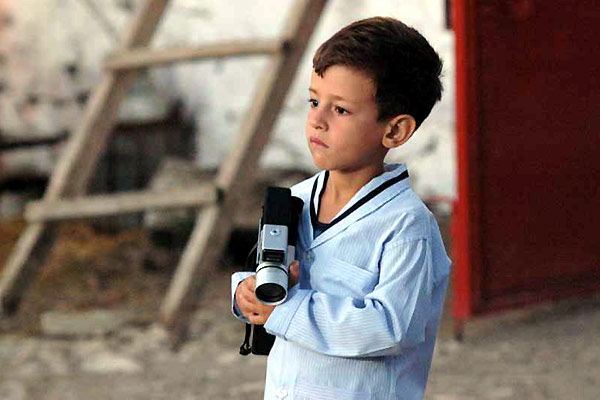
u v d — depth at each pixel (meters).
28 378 8.85
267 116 9.73
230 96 14.55
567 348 9.04
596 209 10.05
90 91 14.86
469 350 9.11
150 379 8.68
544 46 9.49
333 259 3.73
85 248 13.20
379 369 3.68
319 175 3.97
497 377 8.28
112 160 14.73
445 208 13.50
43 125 14.99
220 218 9.52
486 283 9.32
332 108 3.65
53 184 10.94
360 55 3.56
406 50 3.63
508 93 9.30
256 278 3.60
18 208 14.86
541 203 9.65
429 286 3.66
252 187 13.39
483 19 9.04
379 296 3.59
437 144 13.57
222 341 9.82
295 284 3.68
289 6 14.15
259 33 14.30
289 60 9.77
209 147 14.63
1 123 15.04
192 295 9.45
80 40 14.87
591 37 9.82
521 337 9.46
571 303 10.55
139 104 14.66
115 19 14.76
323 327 3.59
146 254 12.98
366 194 3.74
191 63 14.62
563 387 7.96
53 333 10.25
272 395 3.78
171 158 14.19
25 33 14.98
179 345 9.49
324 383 3.67
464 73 9.00
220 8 14.42
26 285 10.77
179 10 14.54
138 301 11.41
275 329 3.64
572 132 9.80
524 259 9.57
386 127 3.68
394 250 3.64
